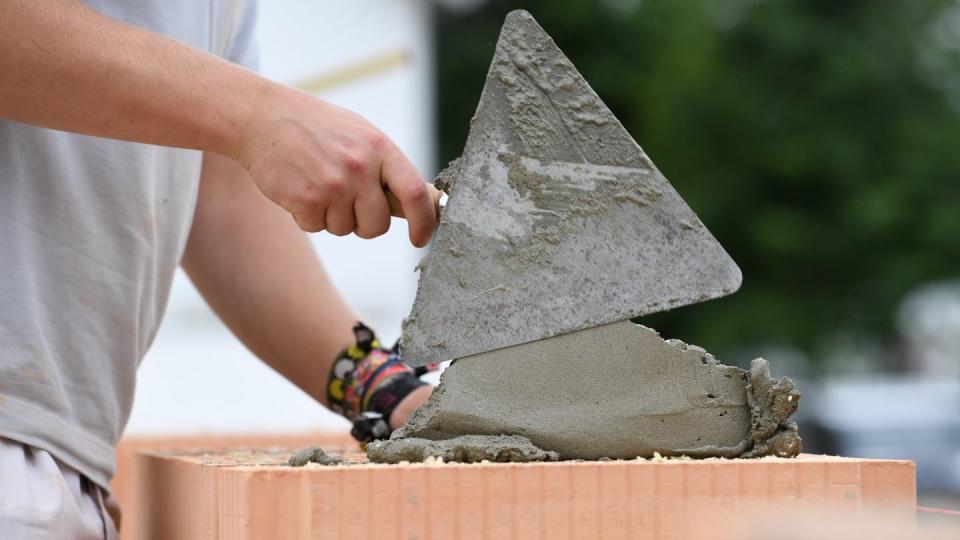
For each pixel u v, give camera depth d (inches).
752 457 169.0
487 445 164.1
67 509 179.9
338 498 146.9
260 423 490.3
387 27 486.3
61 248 191.3
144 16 200.1
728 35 1186.0
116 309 199.6
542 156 175.0
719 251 174.1
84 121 167.6
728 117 1152.2
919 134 1150.3
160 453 210.2
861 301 1172.5
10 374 180.9
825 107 1164.5
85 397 195.9
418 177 171.6
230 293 240.2
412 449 163.0
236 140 171.0
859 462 157.4
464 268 171.8
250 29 245.9
